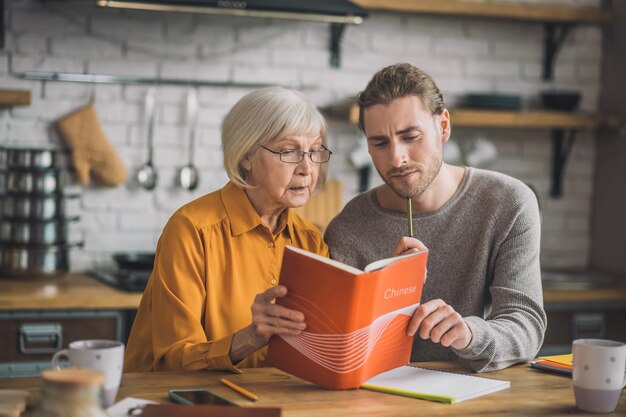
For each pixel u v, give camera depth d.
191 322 2.02
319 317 1.75
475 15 4.14
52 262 3.53
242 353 1.89
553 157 4.45
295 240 2.29
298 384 1.82
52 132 3.79
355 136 4.14
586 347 1.67
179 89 3.92
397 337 1.87
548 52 4.38
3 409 1.51
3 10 3.66
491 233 2.27
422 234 2.33
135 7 3.39
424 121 2.12
